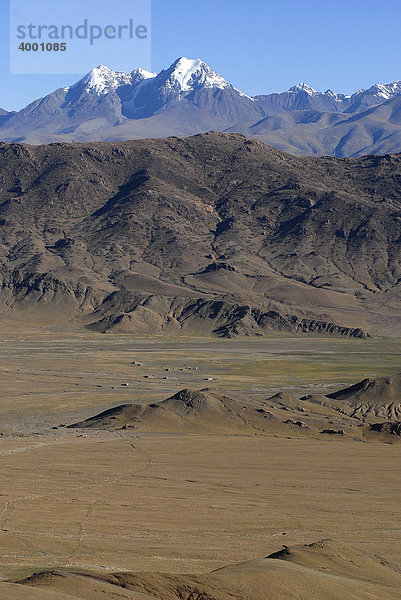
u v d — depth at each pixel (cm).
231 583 8600
